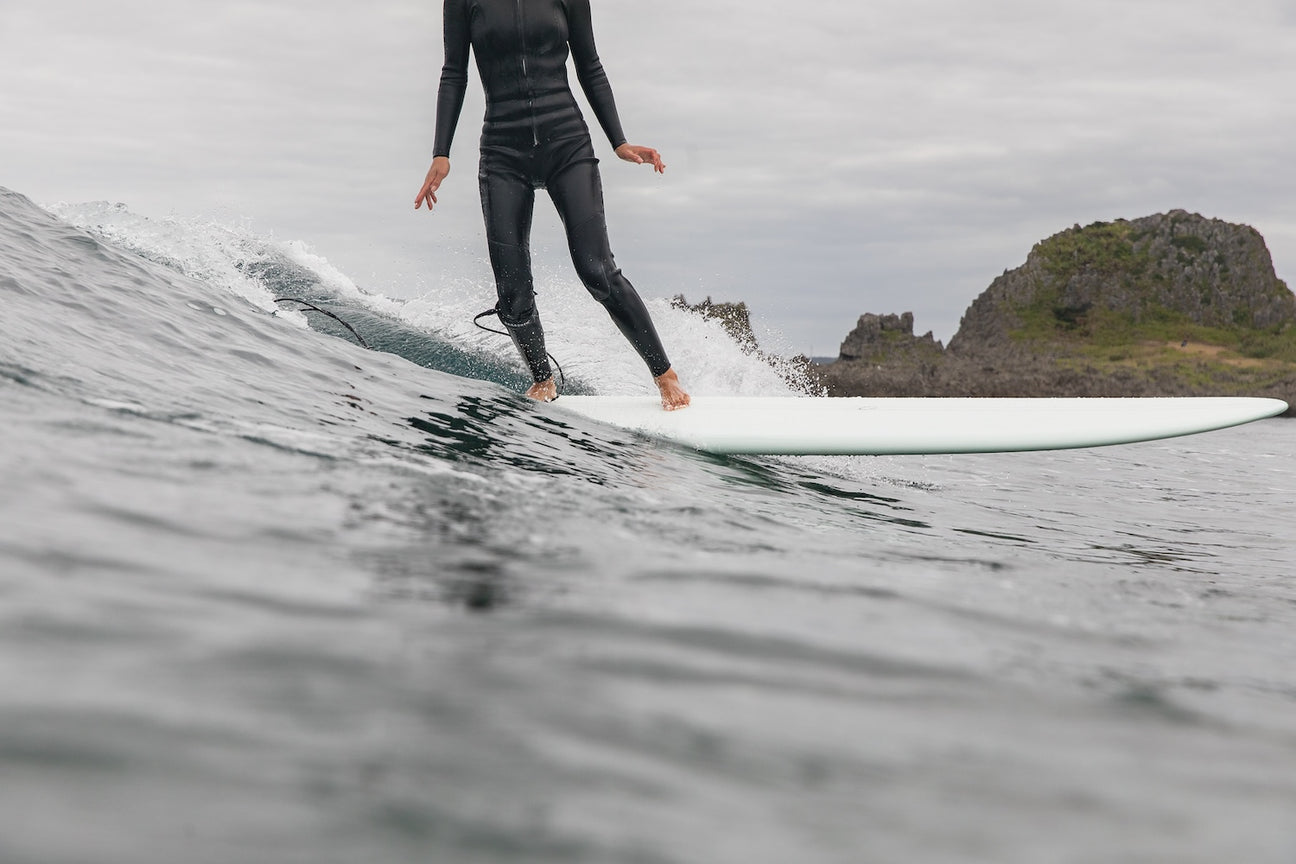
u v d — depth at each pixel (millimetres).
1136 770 1064
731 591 1690
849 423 4727
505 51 4445
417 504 2076
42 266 3828
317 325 7883
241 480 1992
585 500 2510
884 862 802
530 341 4785
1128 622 1895
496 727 984
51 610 1131
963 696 1261
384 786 838
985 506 4754
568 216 4566
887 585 1933
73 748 826
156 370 3062
